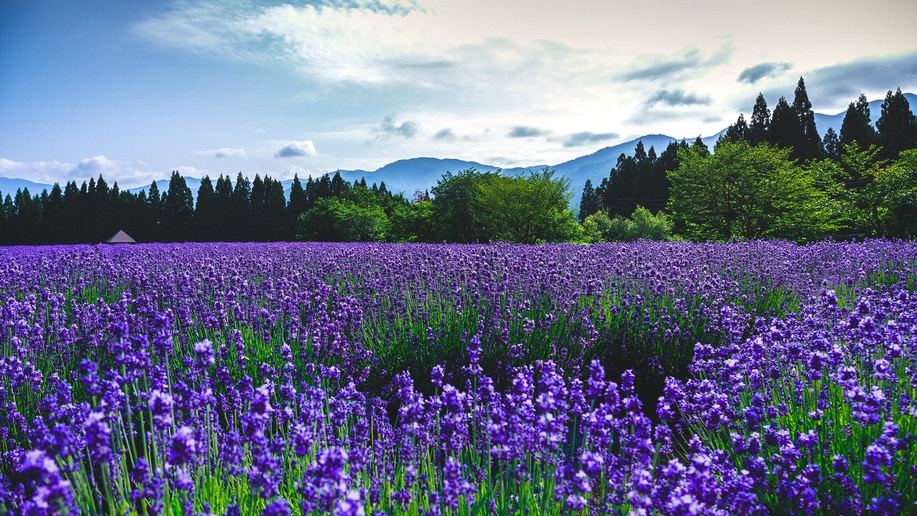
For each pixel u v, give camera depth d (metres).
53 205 65.00
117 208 65.62
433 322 6.54
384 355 6.02
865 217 29.92
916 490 2.70
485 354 5.75
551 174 32.97
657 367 6.01
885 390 3.43
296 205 68.31
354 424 3.51
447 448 2.99
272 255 13.46
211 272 8.09
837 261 11.16
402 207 39.53
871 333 3.93
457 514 2.66
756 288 8.51
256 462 2.53
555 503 2.73
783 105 56.12
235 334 5.36
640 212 43.53
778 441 3.03
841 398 3.70
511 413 3.20
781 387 4.13
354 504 2.08
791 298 8.30
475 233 35.69
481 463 3.32
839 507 2.60
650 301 7.47
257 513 2.61
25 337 5.23
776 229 32.31
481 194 34.22
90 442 2.29
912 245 13.70
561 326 6.39
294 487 2.81
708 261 10.26
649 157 81.25
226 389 4.86
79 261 9.98
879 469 2.58
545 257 9.99
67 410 3.34
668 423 4.91
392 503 2.81
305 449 2.56
